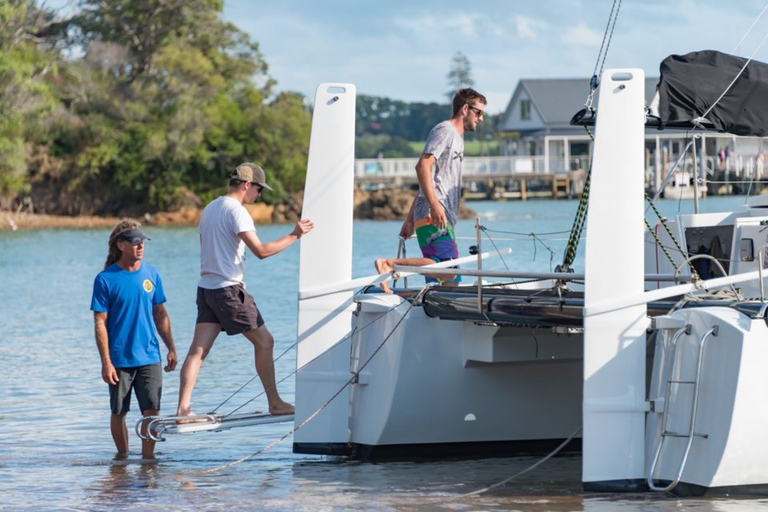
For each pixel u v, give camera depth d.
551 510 9.34
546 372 12.30
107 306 11.92
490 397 12.02
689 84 11.73
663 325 9.62
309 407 11.84
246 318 11.73
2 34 98.88
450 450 12.02
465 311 11.06
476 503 9.70
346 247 11.69
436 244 12.09
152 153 98.56
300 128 102.19
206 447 12.75
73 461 11.91
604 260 9.62
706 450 9.26
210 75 104.00
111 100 101.44
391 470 11.32
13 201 98.81
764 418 9.11
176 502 9.82
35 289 39.47
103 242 74.56
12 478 10.95
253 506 9.66
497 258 35.72
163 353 20.89
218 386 17.12
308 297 11.73
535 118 127.44
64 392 16.94
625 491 9.70
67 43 112.00
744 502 9.30
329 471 11.30
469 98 12.06
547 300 10.34
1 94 93.06
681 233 12.52
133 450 12.60
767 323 9.11
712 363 9.24
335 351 11.80
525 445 12.35
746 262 11.64
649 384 10.52
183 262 53.59
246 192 11.88
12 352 21.83
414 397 11.62
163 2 109.62
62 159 100.69
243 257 11.78
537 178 115.12
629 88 9.63
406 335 11.52
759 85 11.76
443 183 11.98
